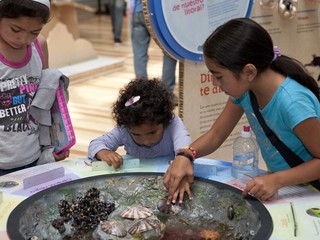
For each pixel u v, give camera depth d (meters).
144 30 4.09
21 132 1.64
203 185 1.36
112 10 6.64
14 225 1.12
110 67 5.33
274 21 2.35
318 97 1.38
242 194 1.28
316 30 2.52
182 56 2.03
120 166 1.52
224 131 1.58
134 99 1.50
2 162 1.63
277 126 1.36
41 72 1.68
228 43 1.24
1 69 1.58
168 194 1.37
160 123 1.55
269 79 1.33
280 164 1.45
